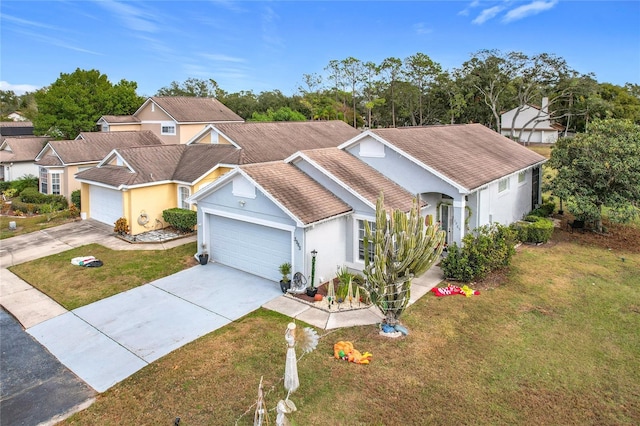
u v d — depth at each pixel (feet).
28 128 172.04
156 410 27.89
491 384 29.27
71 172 94.99
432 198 54.85
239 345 35.27
